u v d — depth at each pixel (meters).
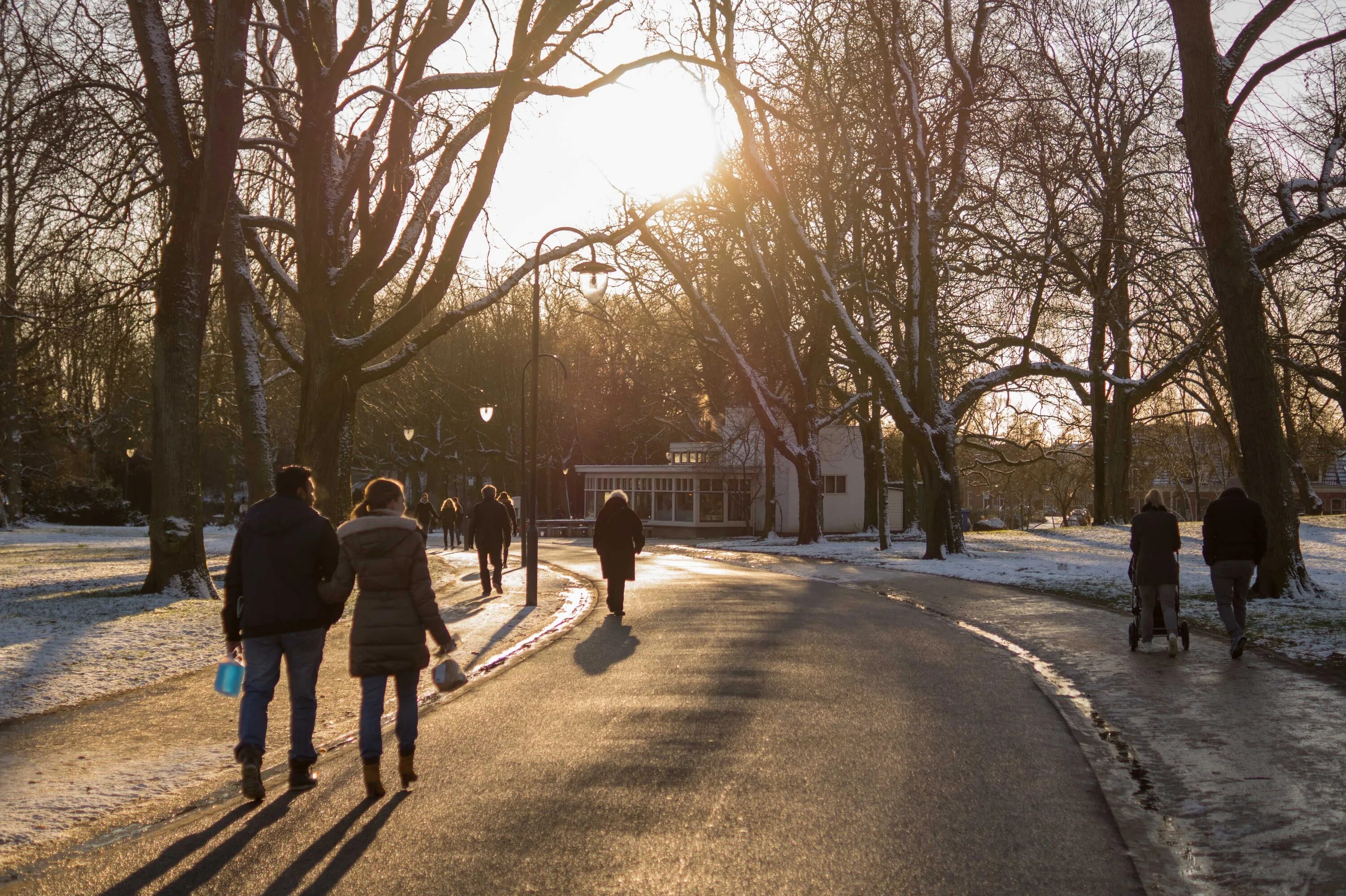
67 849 5.42
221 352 33.81
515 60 19.39
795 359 40.34
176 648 12.38
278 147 20.64
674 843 5.35
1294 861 5.12
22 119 16.39
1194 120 16.98
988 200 27.86
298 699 6.52
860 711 8.78
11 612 15.44
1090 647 12.69
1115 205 26.91
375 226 21.20
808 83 31.20
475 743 7.62
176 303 18.06
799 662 11.52
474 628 14.93
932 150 30.36
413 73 21.22
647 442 69.88
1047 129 26.25
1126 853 5.21
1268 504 17.02
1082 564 26.80
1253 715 8.56
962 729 8.09
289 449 51.16
